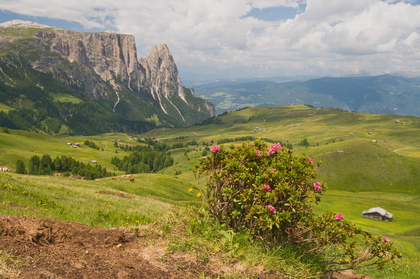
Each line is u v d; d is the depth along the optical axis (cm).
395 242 3716
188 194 8400
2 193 1567
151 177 8825
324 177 17162
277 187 743
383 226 9019
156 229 825
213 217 870
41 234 646
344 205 11975
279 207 786
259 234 785
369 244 794
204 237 781
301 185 788
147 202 3631
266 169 797
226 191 776
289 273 686
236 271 634
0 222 647
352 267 802
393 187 16162
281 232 809
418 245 3772
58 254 581
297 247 809
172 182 8950
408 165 17262
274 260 708
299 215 784
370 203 12300
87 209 1830
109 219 1502
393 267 1548
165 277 567
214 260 669
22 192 1717
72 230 713
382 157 17938
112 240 696
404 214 10862
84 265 556
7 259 516
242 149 847
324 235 739
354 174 17038
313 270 756
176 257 653
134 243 714
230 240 746
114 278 527
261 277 643
